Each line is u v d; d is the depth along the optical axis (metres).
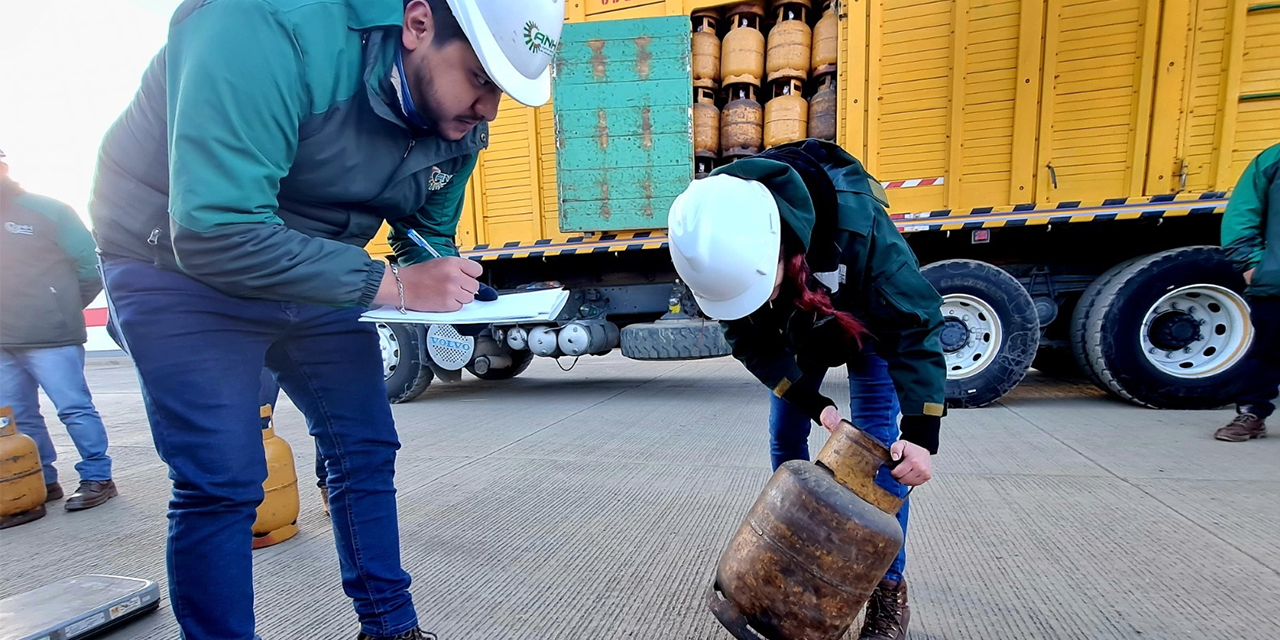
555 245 4.68
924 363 1.18
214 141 0.83
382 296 1.00
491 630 1.60
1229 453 2.90
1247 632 1.48
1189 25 3.50
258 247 0.86
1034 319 3.86
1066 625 1.54
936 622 1.57
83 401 2.75
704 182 1.23
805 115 4.20
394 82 1.00
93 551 2.24
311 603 1.78
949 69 3.83
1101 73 3.63
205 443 1.04
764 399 4.77
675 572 1.90
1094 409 3.96
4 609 1.65
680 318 4.66
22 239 2.56
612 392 5.34
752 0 4.29
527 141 4.71
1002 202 3.83
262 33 0.86
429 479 2.90
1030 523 2.16
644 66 4.34
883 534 1.06
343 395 1.33
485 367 5.11
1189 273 3.69
